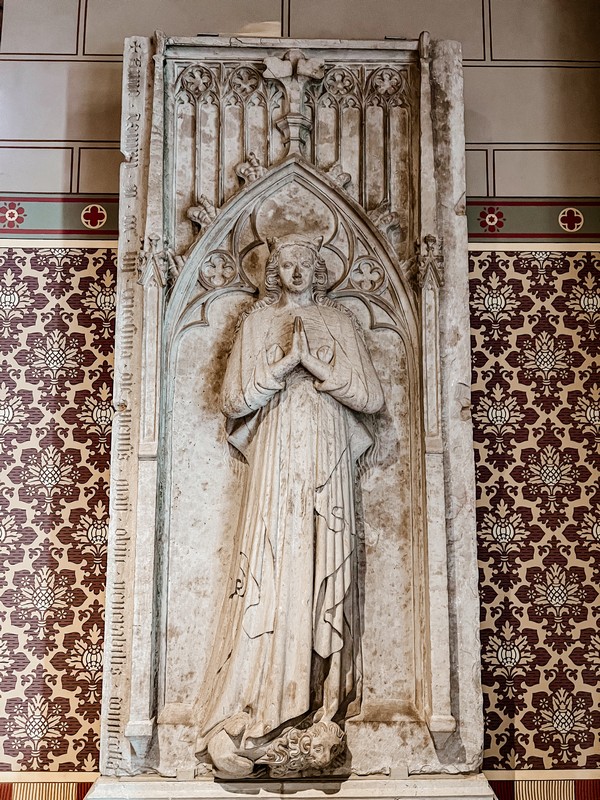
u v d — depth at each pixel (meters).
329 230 3.24
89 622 3.23
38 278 3.41
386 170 3.27
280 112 3.28
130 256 3.15
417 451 3.09
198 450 3.10
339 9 3.61
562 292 3.46
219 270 3.19
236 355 3.04
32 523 3.27
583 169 3.55
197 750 2.87
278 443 2.96
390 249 3.19
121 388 3.07
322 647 2.84
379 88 3.32
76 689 3.19
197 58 3.29
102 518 3.28
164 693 2.95
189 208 3.20
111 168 3.49
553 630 3.28
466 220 3.24
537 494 3.35
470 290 3.45
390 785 2.86
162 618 2.98
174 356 3.13
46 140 3.50
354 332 3.09
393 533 3.08
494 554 3.31
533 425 3.38
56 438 3.32
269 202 3.25
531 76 3.61
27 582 3.24
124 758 2.88
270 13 3.60
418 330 3.15
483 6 3.63
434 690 2.89
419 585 3.02
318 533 2.90
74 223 3.45
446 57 3.31
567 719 3.23
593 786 3.19
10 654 3.21
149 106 3.24
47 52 3.56
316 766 2.82
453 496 3.05
